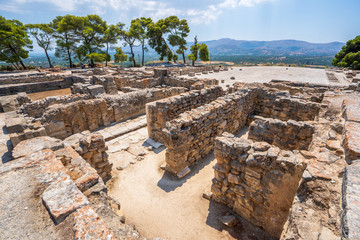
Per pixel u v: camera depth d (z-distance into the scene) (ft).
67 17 104.94
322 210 8.44
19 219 7.09
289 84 47.47
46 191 8.10
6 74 81.20
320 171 9.71
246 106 34.24
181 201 17.60
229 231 14.42
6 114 27.68
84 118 31.19
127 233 8.36
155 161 23.94
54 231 6.66
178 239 14.11
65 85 69.51
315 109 26.86
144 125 34.04
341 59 126.31
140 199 17.97
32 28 106.83
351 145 9.41
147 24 138.41
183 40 138.41
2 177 9.12
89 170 12.53
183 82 55.52
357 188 6.34
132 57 137.39
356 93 23.15
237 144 14.10
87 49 116.06
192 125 21.08
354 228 4.84
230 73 86.02
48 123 26.84
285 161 11.87
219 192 16.48
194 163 23.32
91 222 6.70
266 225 14.10
